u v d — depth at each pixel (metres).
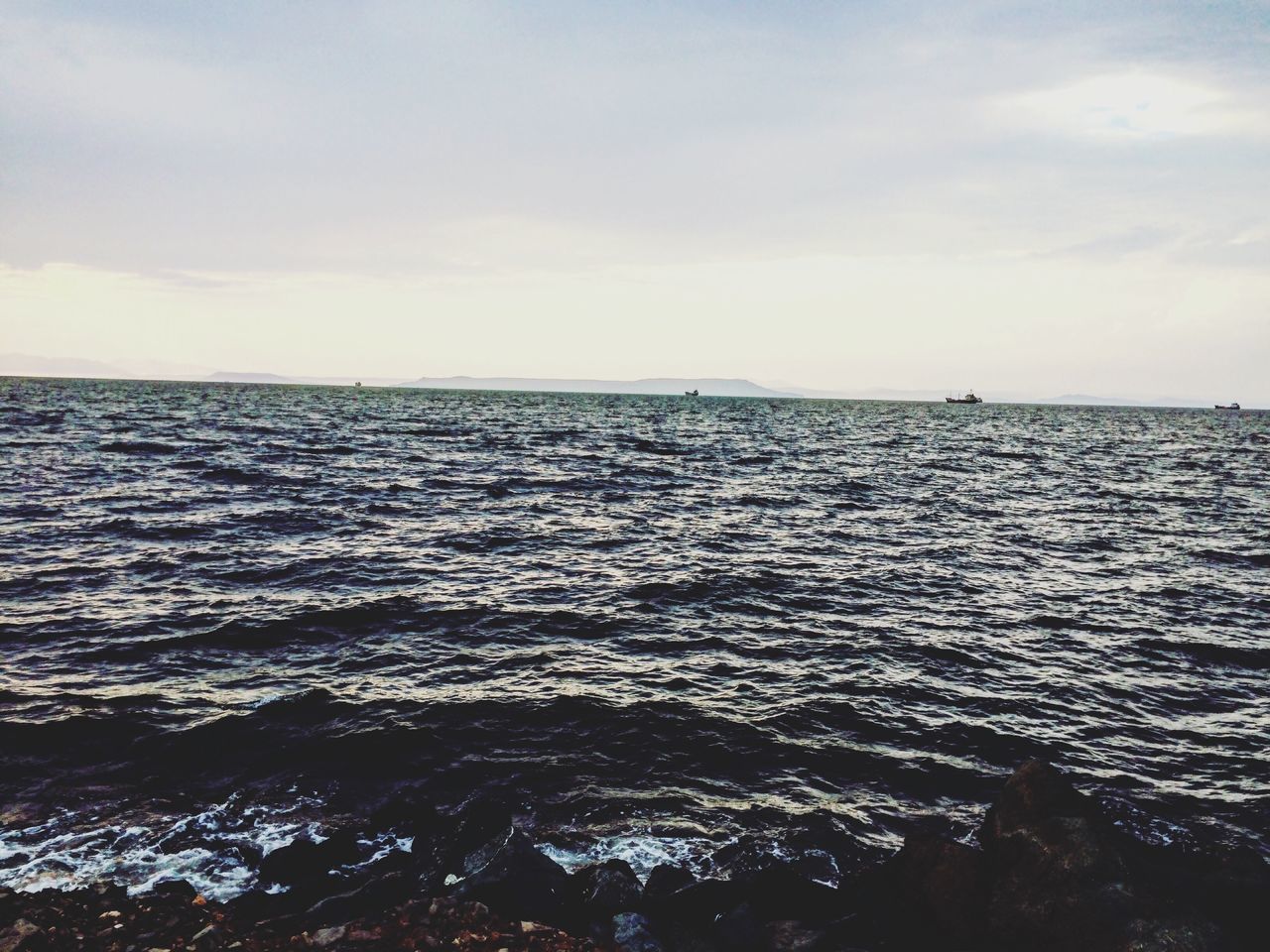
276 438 58.97
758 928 7.54
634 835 9.46
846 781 11.06
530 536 26.09
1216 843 9.86
